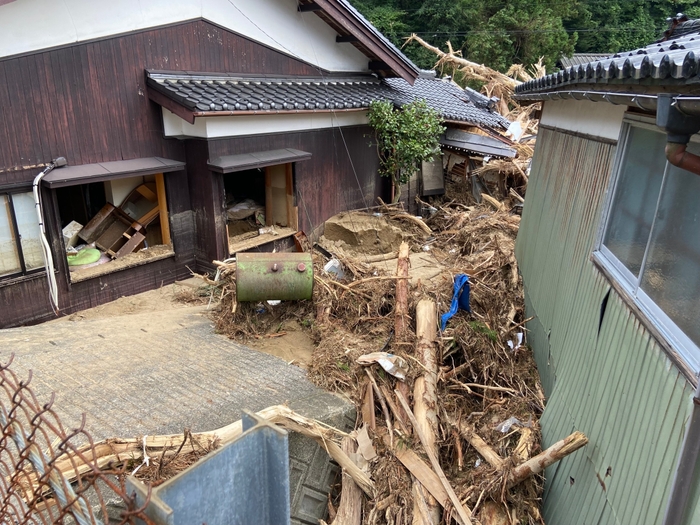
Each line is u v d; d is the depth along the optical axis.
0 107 5.84
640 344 3.31
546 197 6.86
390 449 4.33
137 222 8.07
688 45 3.89
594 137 4.95
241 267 5.66
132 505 1.45
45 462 1.78
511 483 4.19
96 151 6.91
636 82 2.89
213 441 3.54
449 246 10.50
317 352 5.31
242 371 4.96
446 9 26.09
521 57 27.09
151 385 4.55
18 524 2.09
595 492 3.58
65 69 6.39
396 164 11.18
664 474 2.69
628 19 30.77
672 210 3.11
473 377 5.85
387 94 10.99
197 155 7.86
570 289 5.16
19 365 4.82
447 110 12.32
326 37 10.26
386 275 7.30
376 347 5.41
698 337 2.64
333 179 10.36
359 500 4.05
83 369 4.82
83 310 7.12
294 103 8.20
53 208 6.50
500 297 7.51
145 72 7.29
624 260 3.90
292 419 3.80
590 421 3.96
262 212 9.92
